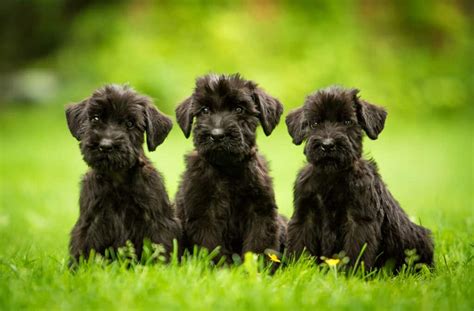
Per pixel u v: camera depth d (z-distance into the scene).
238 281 8.36
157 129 10.42
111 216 10.14
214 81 10.88
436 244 11.58
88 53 36.78
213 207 10.76
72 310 7.51
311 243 10.45
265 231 10.77
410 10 40.78
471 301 8.10
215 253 10.20
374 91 36.34
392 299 8.09
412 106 37.38
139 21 37.22
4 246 12.50
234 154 10.44
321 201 10.38
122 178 10.07
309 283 8.60
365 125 10.56
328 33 37.56
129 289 7.96
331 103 10.48
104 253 10.16
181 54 35.41
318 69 35.66
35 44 41.22
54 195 19.31
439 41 41.06
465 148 29.52
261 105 11.00
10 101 37.72
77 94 35.12
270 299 7.77
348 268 10.11
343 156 10.08
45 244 12.73
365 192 10.26
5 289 8.08
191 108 10.96
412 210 16.50
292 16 37.84
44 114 35.91
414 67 38.84
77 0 40.72
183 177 11.07
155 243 10.07
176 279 8.39
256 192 10.77
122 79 34.25
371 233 10.23
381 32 40.00
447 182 22.81
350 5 39.50
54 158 26.56
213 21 36.41
